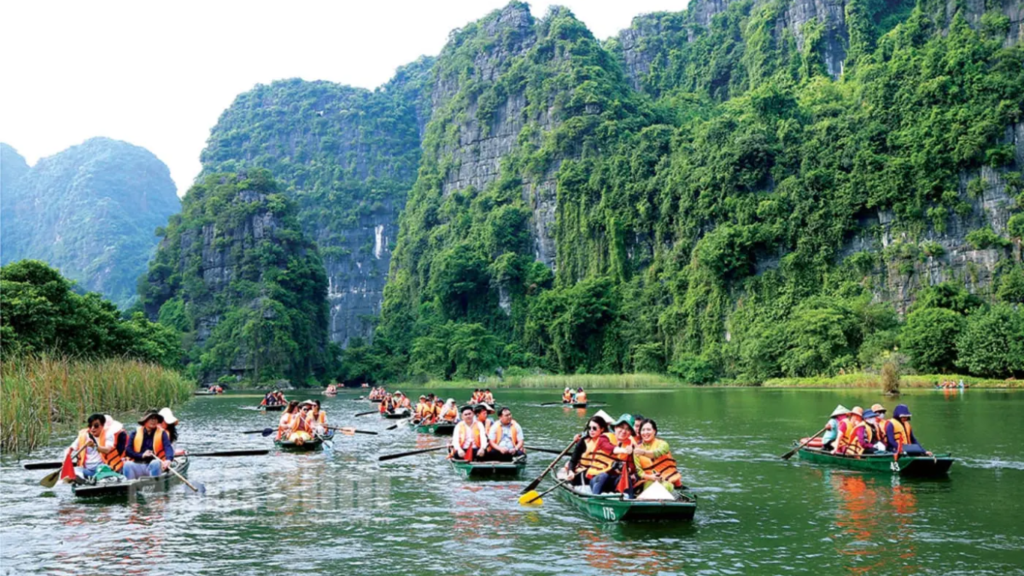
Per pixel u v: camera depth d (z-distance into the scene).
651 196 127.44
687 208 119.25
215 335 122.12
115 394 39.25
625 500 14.88
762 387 87.88
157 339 86.38
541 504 17.23
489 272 140.62
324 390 112.50
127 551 13.48
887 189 98.50
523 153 149.88
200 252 136.12
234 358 117.44
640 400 60.53
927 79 101.19
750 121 118.44
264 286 127.44
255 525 15.40
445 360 129.38
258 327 117.88
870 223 101.25
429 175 170.25
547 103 150.88
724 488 19.06
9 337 46.78
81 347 55.25
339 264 195.12
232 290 129.12
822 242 102.88
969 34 103.38
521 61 159.50
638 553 13.06
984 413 40.31
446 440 31.08
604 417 17.36
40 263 55.25
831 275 101.94
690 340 112.69
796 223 105.25
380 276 197.50
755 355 97.00
